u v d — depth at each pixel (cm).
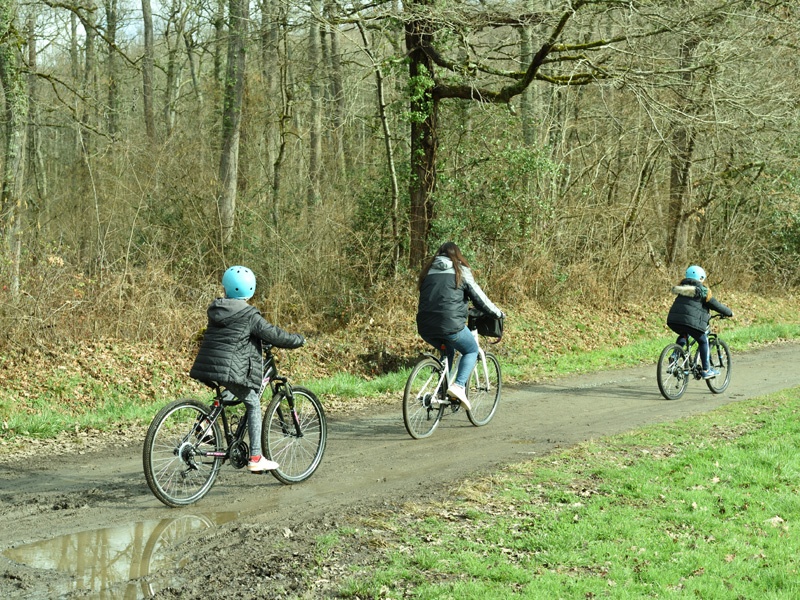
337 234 1870
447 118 1928
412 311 1688
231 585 467
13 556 511
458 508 607
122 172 1925
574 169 2325
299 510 609
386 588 457
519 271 1883
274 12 1836
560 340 1706
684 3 1533
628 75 1565
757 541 538
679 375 1141
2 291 1312
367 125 2073
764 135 2212
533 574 480
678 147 2153
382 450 817
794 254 2688
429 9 1595
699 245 2620
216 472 644
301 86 2344
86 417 1005
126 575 481
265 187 2283
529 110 2053
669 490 649
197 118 2488
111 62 2808
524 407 1073
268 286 1825
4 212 1373
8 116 1429
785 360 1555
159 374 1316
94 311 1408
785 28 1789
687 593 455
